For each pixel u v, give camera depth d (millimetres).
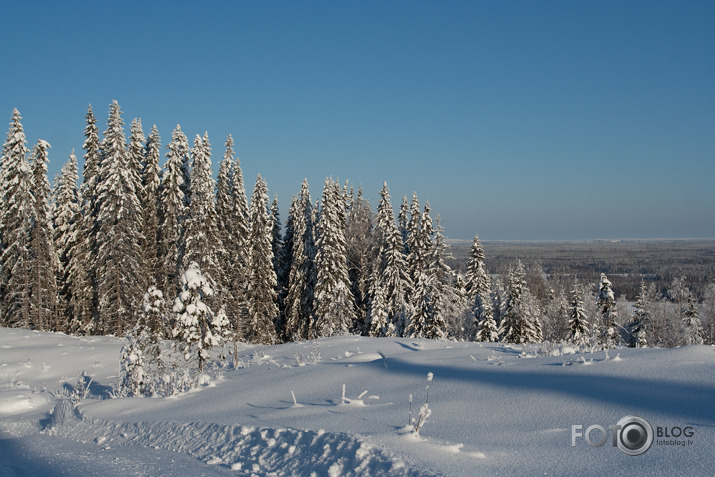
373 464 5742
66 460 7996
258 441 7352
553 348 12969
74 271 38469
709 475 4645
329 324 38906
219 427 8281
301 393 10445
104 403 12164
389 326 38438
